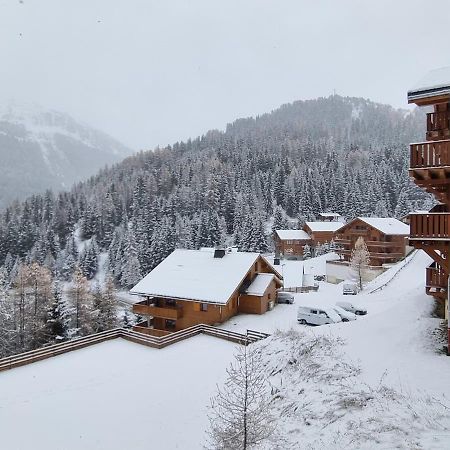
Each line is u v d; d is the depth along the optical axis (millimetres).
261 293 37562
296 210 125062
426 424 11289
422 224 16578
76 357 24484
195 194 123562
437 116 17250
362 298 44156
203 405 17938
